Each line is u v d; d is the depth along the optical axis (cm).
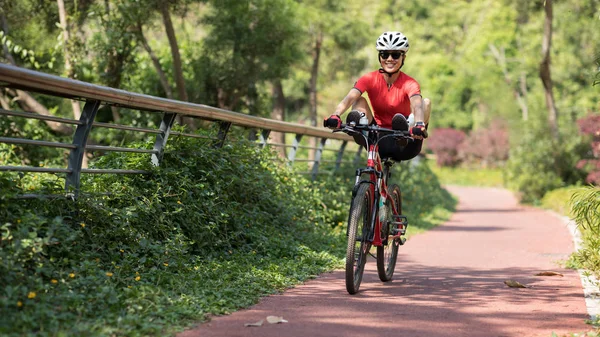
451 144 5938
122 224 720
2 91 1623
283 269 809
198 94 2009
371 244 740
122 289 609
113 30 1593
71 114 1902
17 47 1491
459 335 541
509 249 1209
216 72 1967
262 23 1978
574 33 3067
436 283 803
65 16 1557
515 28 6044
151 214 795
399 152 760
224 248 895
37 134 1625
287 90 4641
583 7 2659
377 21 6456
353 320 582
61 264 621
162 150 877
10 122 1597
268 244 936
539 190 2772
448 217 2073
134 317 515
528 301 690
